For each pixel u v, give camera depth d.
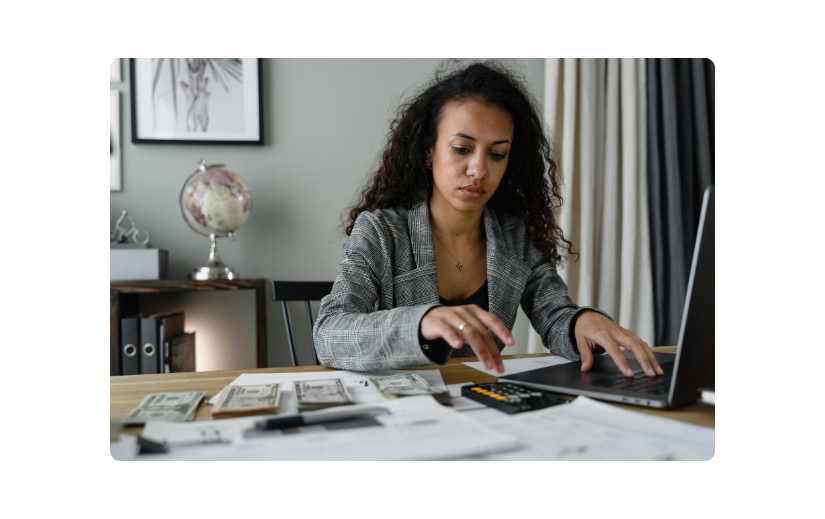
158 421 0.49
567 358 0.90
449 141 0.96
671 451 0.43
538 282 1.10
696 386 0.58
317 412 0.48
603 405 0.55
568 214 2.29
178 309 2.16
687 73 2.42
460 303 1.05
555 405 0.56
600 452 0.42
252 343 2.20
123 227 2.13
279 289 1.38
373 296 0.92
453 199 0.99
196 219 1.93
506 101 1.05
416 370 0.79
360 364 0.71
